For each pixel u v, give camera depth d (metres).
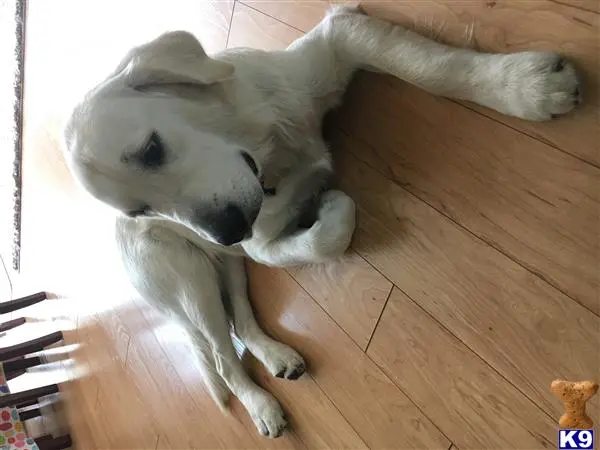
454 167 1.23
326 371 1.55
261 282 1.78
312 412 1.59
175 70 1.14
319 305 1.57
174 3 2.24
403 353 1.34
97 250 2.91
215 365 1.88
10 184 4.16
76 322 3.22
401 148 1.33
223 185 1.15
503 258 1.15
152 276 1.72
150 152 1.14
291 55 1.33
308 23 1.56
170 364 2.35
